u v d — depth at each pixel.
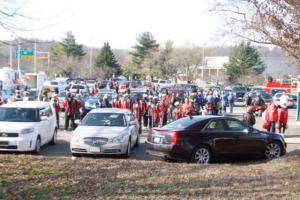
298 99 29.81
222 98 34.97
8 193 8.80
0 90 34.31
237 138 14.31
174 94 30.30
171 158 13.56
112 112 16.11
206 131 13.98
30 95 34.22
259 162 14.18
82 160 12.70
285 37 10.72
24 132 14.79
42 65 82.38
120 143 14.55
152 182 10.00
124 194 8.88
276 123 21.66
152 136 14.16
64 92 34.16
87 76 87.25
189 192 9.11
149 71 80.94
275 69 70.62
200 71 86.12
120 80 78.44
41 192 8.92
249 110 19.58
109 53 94.31
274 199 8.62
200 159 13.80
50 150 16.36
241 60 70.56
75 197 8.60
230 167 12.27
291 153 13.63
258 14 11.15
